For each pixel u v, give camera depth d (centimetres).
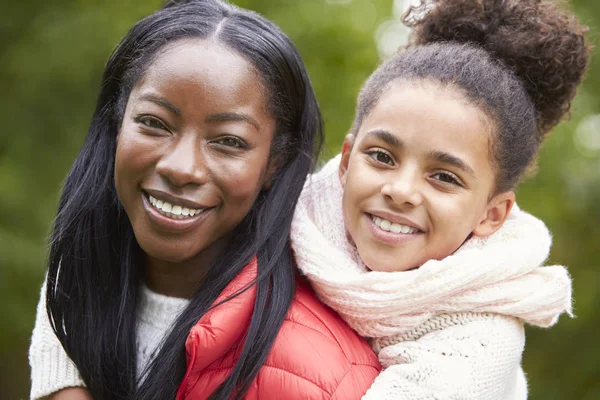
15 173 494
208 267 170
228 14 164
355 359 156
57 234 177
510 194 172
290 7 521
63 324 174
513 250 164
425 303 157
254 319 153
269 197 167
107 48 482
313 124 176
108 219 175
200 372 152
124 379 168
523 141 171
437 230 161
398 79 166
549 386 555
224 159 154
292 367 149
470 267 157
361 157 166
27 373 548
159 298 173
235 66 154
